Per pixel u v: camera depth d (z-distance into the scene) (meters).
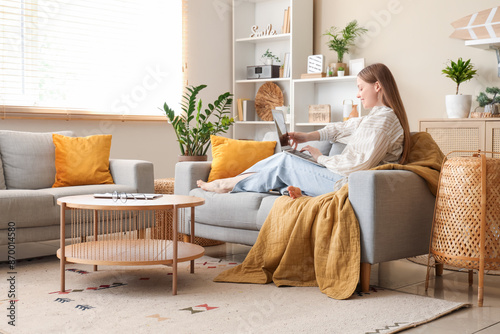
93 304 2.31
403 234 2.61
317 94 5.17
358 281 2.61
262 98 5.46
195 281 2.73
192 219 2.94
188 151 4.21
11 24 4.25
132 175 3.66
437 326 2.06
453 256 2.47
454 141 3.88
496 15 3.95
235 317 2.13
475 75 4.20
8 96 4.28
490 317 2.18
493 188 2.41
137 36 4.94
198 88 4.34
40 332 1.93
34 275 2.84
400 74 4.61
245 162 3.55
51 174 3.67
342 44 4.78
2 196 2.97
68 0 4.52
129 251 2.65
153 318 2.11
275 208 2.79
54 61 4.48
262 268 2.73
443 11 4.34
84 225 3.26
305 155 3.06
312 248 2.64
